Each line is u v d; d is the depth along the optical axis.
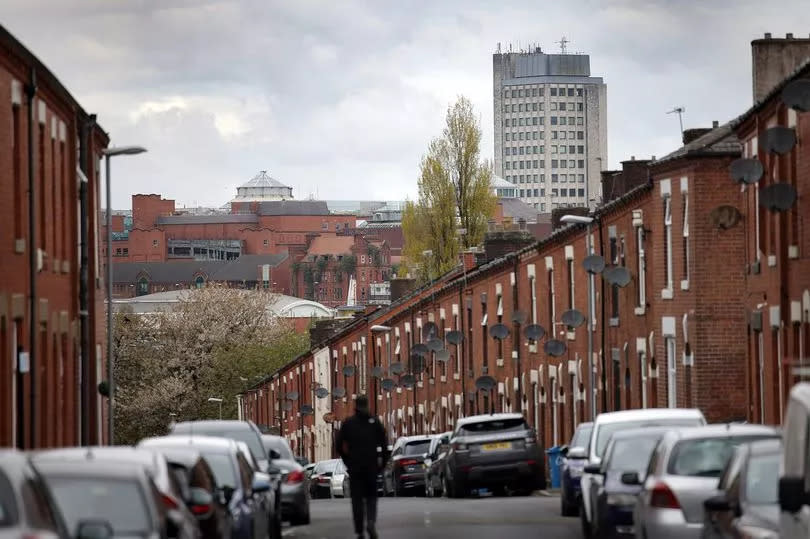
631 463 54.50
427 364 164.62
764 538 33.12
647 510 43.34
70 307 88.12
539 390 127.31
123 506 33.56
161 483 37.41
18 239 69.62
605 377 108.62
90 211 98.00
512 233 157.25
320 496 153.88
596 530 55.22
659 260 96.19
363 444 55.66
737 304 89.81
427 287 184.00
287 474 75.12
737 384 89.75
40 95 76.00
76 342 89.94
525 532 63.03
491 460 91.12
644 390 100.56
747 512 35.12
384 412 186.00
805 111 65.81
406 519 73.19
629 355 103.62
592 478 57.03
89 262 97.12
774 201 69.56
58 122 83.50
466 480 91.44
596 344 111.31
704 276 89.81
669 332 94.44
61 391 83.88
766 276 81.50
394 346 179.88
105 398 107.38
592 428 68.44
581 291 115.31
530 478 91.81
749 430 44.38
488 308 143.75
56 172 82.69
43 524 27.69
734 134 91.25
